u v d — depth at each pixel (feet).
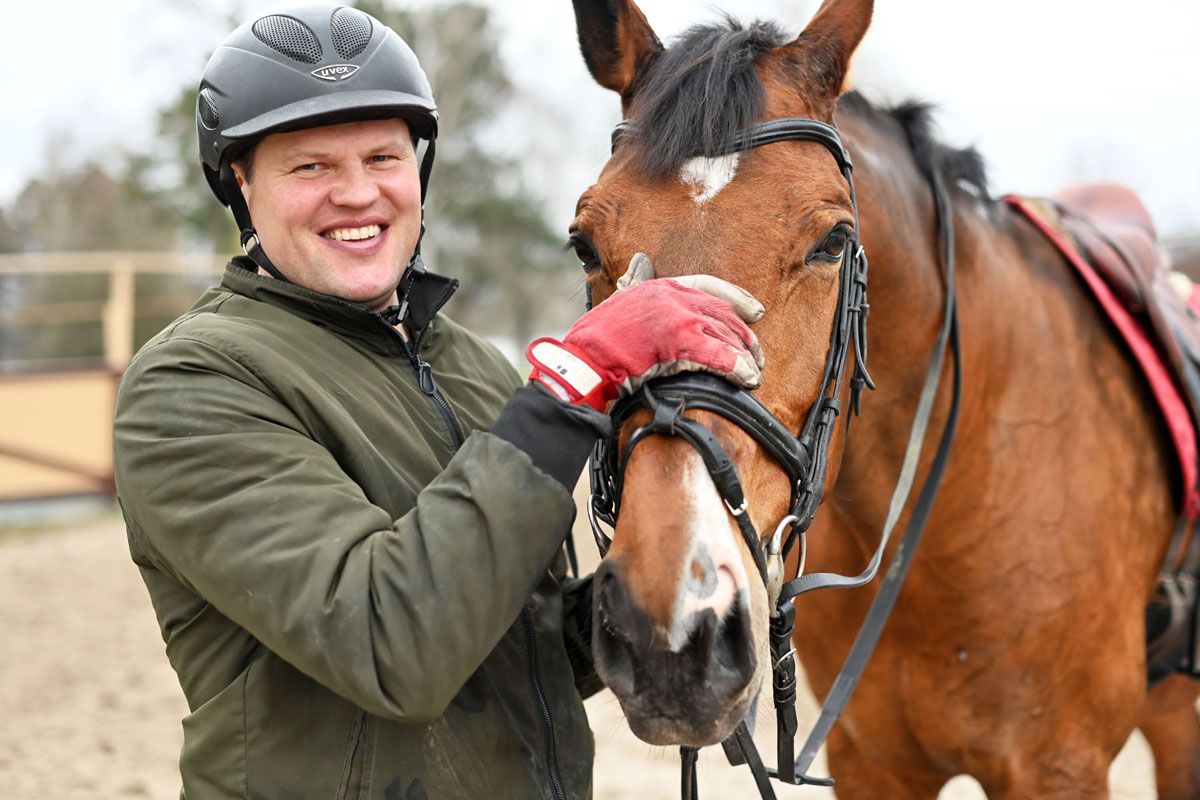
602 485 4.42
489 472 3.67
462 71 49.29
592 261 4.75
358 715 3.91
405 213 4.55
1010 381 6.14
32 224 62.03
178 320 4.28
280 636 3.61
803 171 4.54
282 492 3.72
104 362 28.02
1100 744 6.18
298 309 4.39
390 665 3.54
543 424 3.78
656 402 3.93
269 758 3.88
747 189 4.44
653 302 3.93
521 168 56.59
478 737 4.09
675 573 3.66
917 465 5.86
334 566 3.62
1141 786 10.69
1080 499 6.15
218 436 3.78
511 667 4.30
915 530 5.82
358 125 4.39
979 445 5.98
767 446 4.14
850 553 6.34
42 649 15.78
